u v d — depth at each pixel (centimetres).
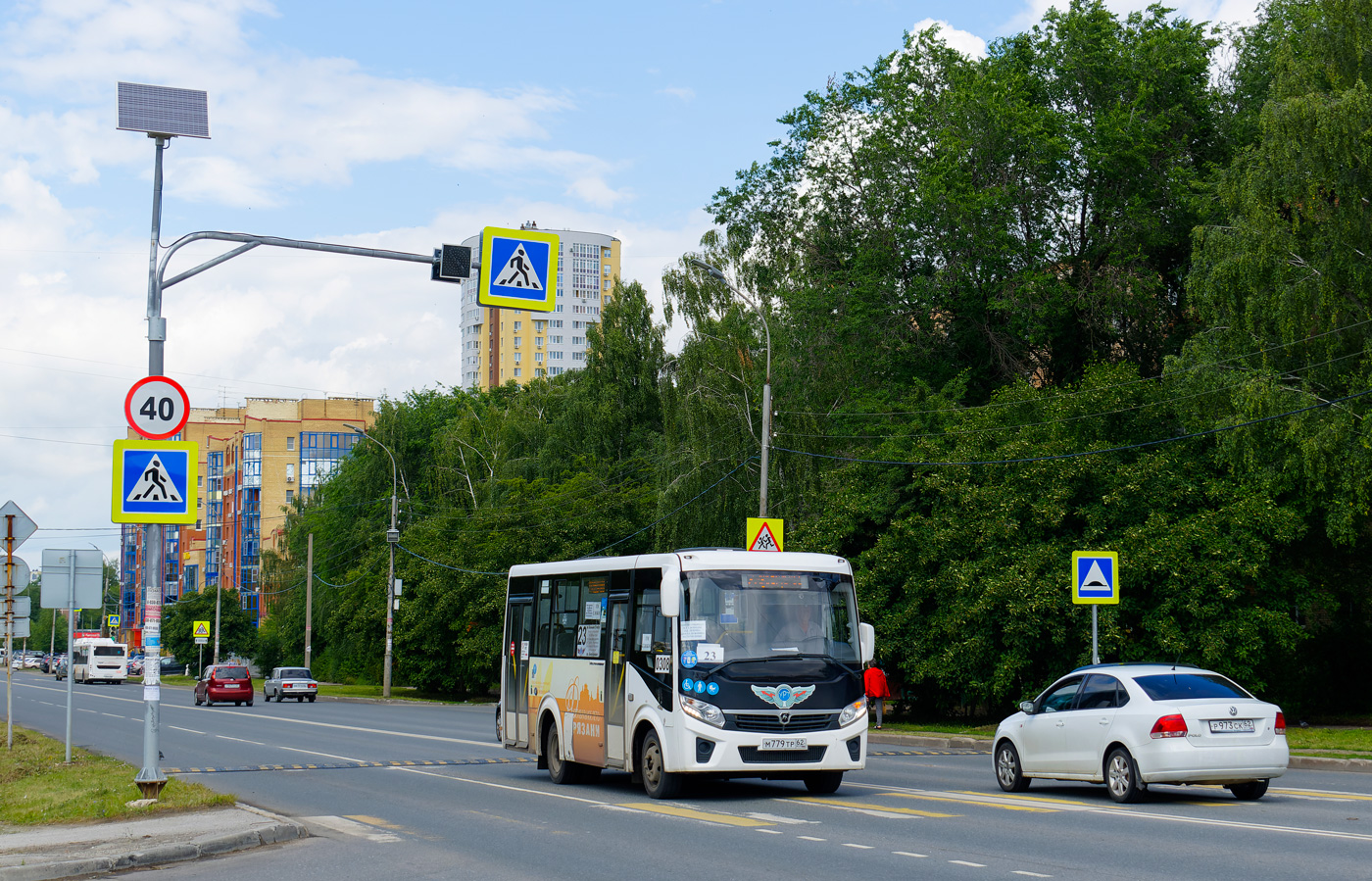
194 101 1559
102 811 1355
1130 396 3008
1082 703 1495
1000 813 1307
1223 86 4238
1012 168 4141
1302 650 3153
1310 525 2877
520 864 1025
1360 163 2681
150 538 1462
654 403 5991
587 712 1709
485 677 5559
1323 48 2895
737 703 1468
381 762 2198
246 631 10144
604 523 5169
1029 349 4272
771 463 4088
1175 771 1359
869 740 2803
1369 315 2739
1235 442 2727
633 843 1134
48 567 2173
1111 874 899
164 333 1502
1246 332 2800
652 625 1552
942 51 4575
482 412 9656
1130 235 3944
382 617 6259
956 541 2983
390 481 7350
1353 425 2611
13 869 997
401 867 1026
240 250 1577
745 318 4791
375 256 1664
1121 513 2864
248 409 14262
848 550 3369
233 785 1777
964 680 2931
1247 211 2808
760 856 1036
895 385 4150
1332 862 944
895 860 991
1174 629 2644
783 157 5022
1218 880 869
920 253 4400
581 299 17075
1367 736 2373
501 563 5309
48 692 6938
